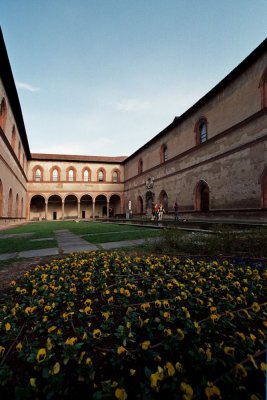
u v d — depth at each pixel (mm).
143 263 4934
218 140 19031
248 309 2674
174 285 3506
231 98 17891
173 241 6723
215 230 7457
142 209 36562
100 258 5453
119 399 1418
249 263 4746
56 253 6500
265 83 14930
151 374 1617
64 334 2311
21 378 1734
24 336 2287
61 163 43250
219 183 18766
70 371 1789
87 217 49844
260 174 14812
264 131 14641
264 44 14516
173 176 26578
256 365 1622
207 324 2311
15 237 11062
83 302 3086
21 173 30125
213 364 1709
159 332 2307
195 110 22641
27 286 3658
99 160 44625
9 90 18797
